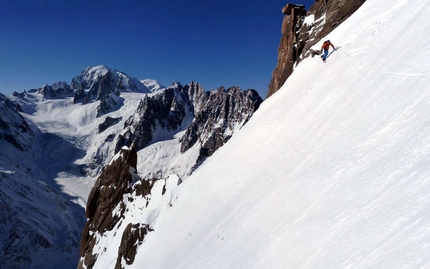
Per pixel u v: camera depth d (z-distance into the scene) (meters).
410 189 6.98
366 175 9.20
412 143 8.41
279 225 11.66
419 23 15.23
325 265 7.35
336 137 13.59
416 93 10.59
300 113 21.56
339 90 18.31
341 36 27.28
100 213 41.91
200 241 18.70
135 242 29.61
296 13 40.19
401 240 5.92
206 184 26.78
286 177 14.98
